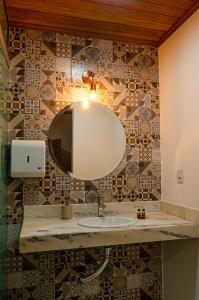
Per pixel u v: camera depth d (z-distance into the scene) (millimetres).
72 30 2117
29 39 2080
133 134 2279
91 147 2195
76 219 1991
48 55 2113
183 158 1979
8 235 1938
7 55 1930
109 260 2119
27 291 1941
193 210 1844
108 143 2230
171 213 2121
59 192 2076
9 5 1761
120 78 2273
